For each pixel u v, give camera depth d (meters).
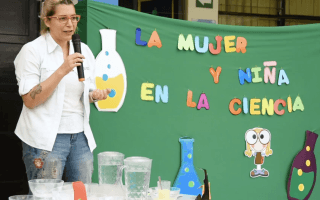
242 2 6.13
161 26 3.03
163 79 3.03
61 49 1.99
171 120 3.04
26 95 1.83
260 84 3.33
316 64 3.47
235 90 3.26
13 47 3.44
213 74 3.19
